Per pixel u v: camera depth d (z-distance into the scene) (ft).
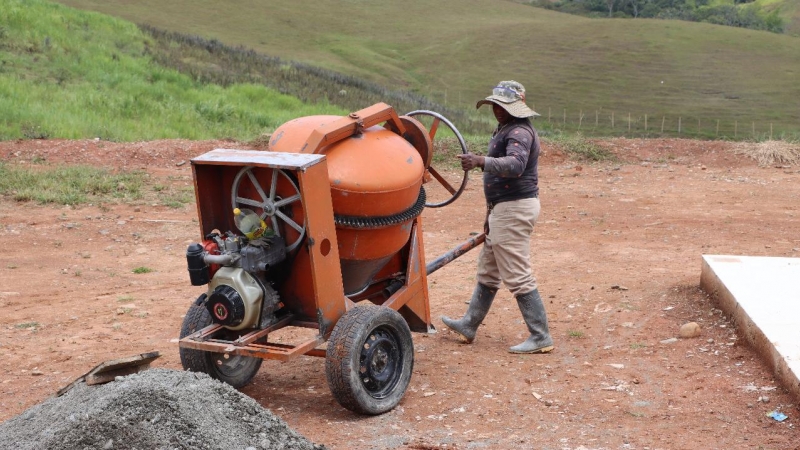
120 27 111.14
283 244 16.63
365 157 16.98
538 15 343.46
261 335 16.69
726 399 17.07
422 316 19.94
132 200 43.09
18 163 48.65
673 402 17.13
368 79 195.21
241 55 129.18
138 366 15.66
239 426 13.64
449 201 19.67
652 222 38.70
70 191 43.24
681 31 257.14
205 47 125.29
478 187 48.24
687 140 59.16
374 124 17.66
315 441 15.48
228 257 16.22
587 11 431.43
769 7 435.94
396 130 18.75
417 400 17.70
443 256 20.70
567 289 27.22
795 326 19.08
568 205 42.91
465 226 39.09
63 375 20.10
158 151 53.36
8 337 23.35
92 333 23.70
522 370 19.56
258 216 16.49
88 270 31.37
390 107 18.12
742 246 33.53
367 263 17.95
